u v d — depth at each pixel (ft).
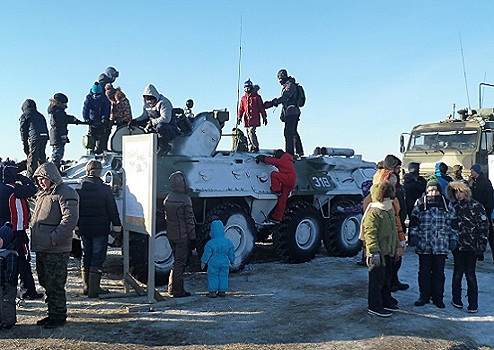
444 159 46.19
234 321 19.08
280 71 34.73
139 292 22.81
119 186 24.67
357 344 16.63
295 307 20.93
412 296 22.95
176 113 28.43
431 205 21.16
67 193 17.70
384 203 19.58
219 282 22.62
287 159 30.19
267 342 16.88
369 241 19.24
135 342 16.87
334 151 36.52
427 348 16.44
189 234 22.35
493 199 30.22
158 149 26.68
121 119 31.83
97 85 31.40
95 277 22.31
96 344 16.61
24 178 22.03
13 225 21.16
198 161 27.66
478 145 44.57
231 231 27.63
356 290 23.88
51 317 18.26
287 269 28.81
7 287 17.75
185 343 16.79
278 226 30.71
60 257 17.87
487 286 25.34
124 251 23.30
